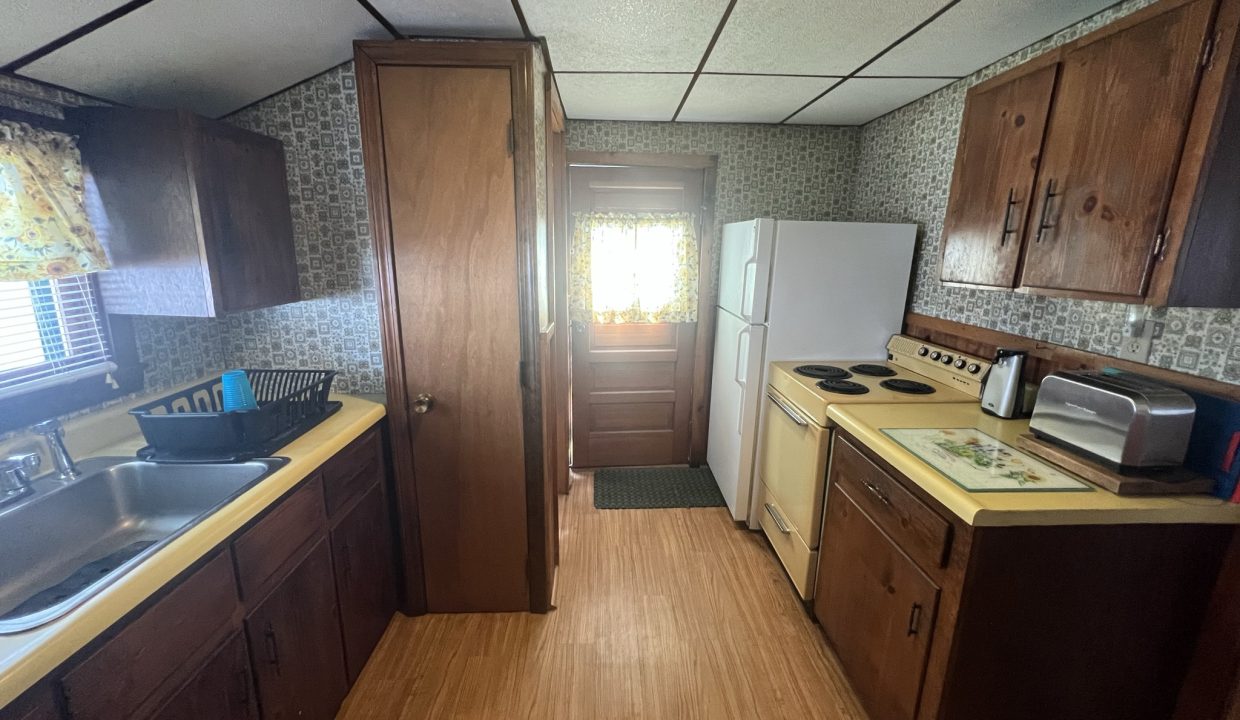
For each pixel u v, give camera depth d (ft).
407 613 6.52
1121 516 3.60
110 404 4.90
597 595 7.01
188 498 4.40
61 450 4.11
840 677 5.70
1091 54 3.83
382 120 5.19
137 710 2.83
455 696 5.40
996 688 3.99
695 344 10.41
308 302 6.17
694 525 8.76
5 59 3.79
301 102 5.63
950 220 5.62
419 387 5.86
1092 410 4.07
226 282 4.79
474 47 5.05
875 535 4.98
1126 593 3.86
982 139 5.11
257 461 4.33
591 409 10.70
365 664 5.63
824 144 9.46
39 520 3.81
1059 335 5.34
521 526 6.35
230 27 4.29
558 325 9.01
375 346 6.31
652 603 6.86
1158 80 3.33
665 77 6.71
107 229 4.55
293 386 5.92
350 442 5.20
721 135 9.39
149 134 4.36
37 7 3.41
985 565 3.70
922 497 4.29
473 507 6.26
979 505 3.58
